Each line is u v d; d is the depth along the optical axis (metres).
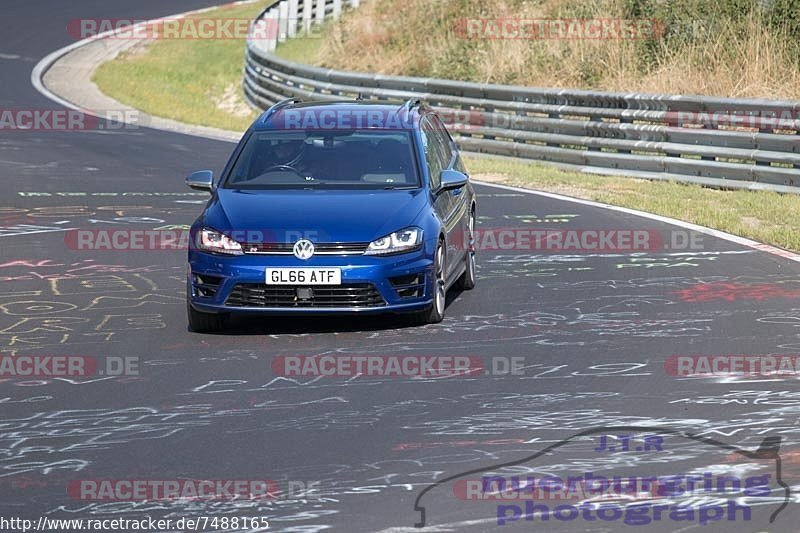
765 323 34.88
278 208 34.91
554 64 96.75
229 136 90.56
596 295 39.09
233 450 23.75
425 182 37.00
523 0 108.81
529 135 74.94
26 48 141.12
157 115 104.88
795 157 61.06
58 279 41.69
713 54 86.94
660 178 67.25
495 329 34.41
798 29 86.25
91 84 122.25
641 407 26.64
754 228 51.66
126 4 172.25
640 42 93.50
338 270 33.47
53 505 20.78
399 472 22.33
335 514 20.22
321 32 131.25
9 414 26.36
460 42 106.12
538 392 27.92
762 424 25.30
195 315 34.38
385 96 86.38
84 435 24.80
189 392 28.06
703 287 40.22
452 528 19.53
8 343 32.94
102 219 54.00
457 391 28.02
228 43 141.75
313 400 27.33
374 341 33.06
